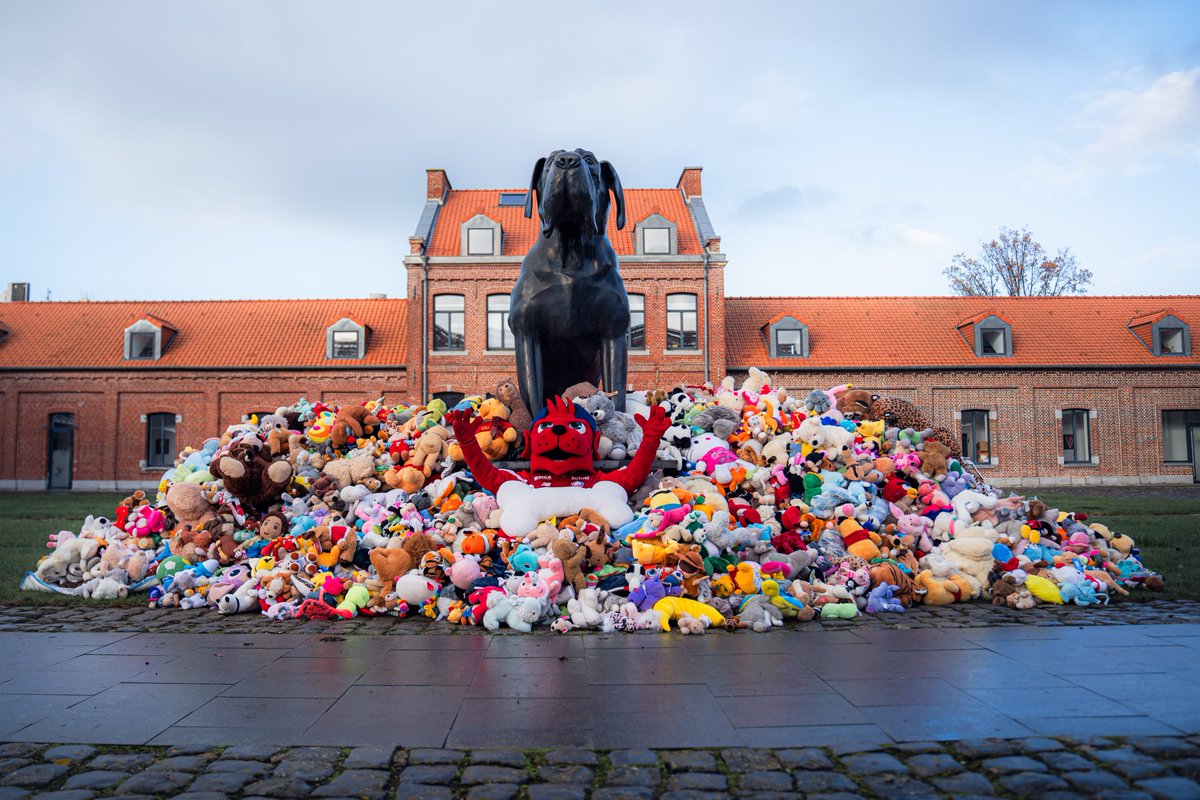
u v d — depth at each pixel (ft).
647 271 109.70
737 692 13.58
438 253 110.32
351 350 114.93
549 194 23.90
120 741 11.39
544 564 19.97
